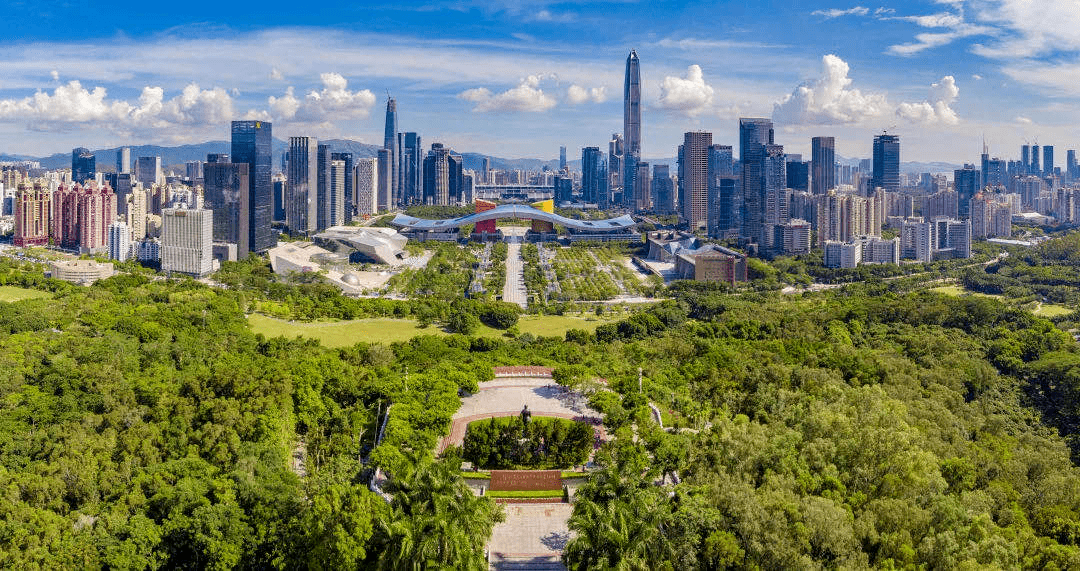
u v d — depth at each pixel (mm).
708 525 198250
